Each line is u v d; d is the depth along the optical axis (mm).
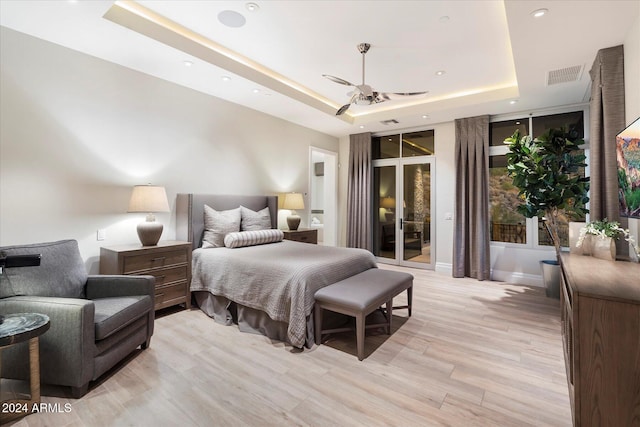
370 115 5418
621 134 2281
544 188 3637
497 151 4898
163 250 3186
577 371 1559
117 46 2873
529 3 2207
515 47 2805
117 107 3242
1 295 1998
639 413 1462
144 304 2410
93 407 1799
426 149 5609
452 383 2072
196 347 2557
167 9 2629
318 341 2613
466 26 2820
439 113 4828
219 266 3189
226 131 4344
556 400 1901
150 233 3168
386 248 6164
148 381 2062
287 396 1917
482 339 2746
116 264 2844
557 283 3840
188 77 3572
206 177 4113
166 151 3680
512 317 3273
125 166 3316
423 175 5672
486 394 1957
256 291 2793
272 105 4547
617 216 2664
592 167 2967
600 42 2691
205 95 4078
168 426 1654
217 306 3191
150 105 3518
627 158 2176
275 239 4156
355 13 2643
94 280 2496
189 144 3912
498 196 4910
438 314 3359
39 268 2148
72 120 2926
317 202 8945
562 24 2439
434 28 2859
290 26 2855
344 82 3156
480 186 4840
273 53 3377
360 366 2281
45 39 2742
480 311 3457
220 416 1731
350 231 6363
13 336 1557
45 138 2764
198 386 2012
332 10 2605
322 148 6172
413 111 4969
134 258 2947
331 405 1835
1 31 2529
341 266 3006
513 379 2125
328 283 2775
